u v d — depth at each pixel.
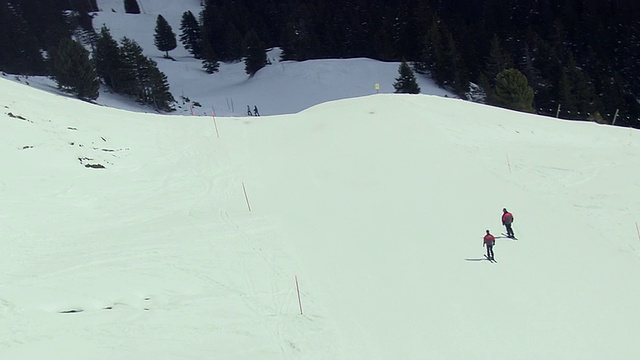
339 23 103.62
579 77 78.12
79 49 64.50
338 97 79.06
